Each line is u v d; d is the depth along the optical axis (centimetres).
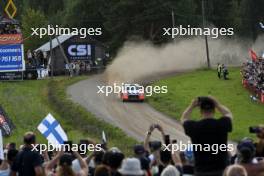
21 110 14725
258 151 3841
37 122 13812
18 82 19700
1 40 14738
